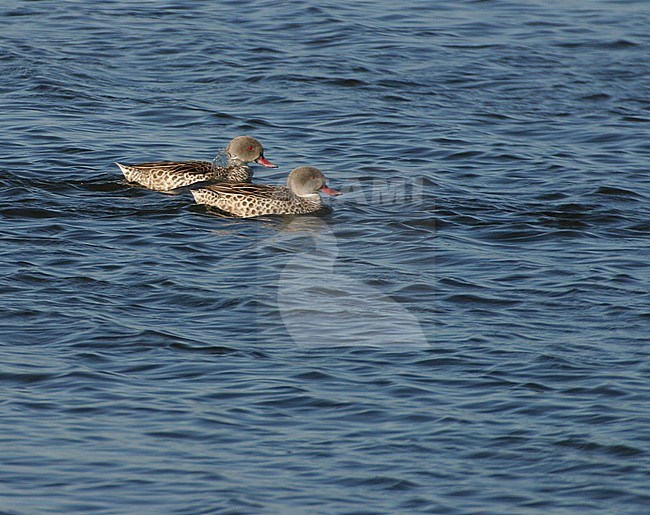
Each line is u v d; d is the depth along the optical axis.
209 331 15.91
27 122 25.81
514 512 11.64
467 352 15.27
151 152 24.52
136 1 35.97
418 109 27.92
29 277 17.64
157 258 18.78
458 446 12.90
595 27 34.47
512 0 36.91
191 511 11.58
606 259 19.06
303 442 12.98
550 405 13.80
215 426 13.30
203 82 29.30
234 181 23.28
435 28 33.97
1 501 11.65
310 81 29.41
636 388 14.23
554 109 28.39
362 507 11.72
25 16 33.97
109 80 29.25
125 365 14.80
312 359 15.08
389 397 14.03
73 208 21.08
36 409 13.57
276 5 35.75
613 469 12.41
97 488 11.98
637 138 26.28
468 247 19.56
